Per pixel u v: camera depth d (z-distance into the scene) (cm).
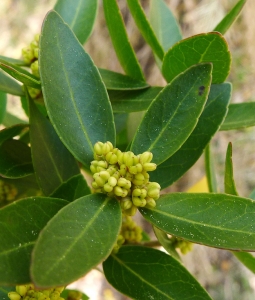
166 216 8
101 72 10
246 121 10
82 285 33
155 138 8
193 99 8
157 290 8
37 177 9
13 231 7
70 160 10
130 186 8
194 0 27
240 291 37
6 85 10
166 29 13
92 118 8
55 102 8
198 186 15
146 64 26
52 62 8
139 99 10
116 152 8
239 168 36
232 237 7
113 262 9
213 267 36
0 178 10
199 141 9
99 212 7
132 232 11
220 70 9
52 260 6
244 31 33
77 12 11
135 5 10
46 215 7
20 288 8
